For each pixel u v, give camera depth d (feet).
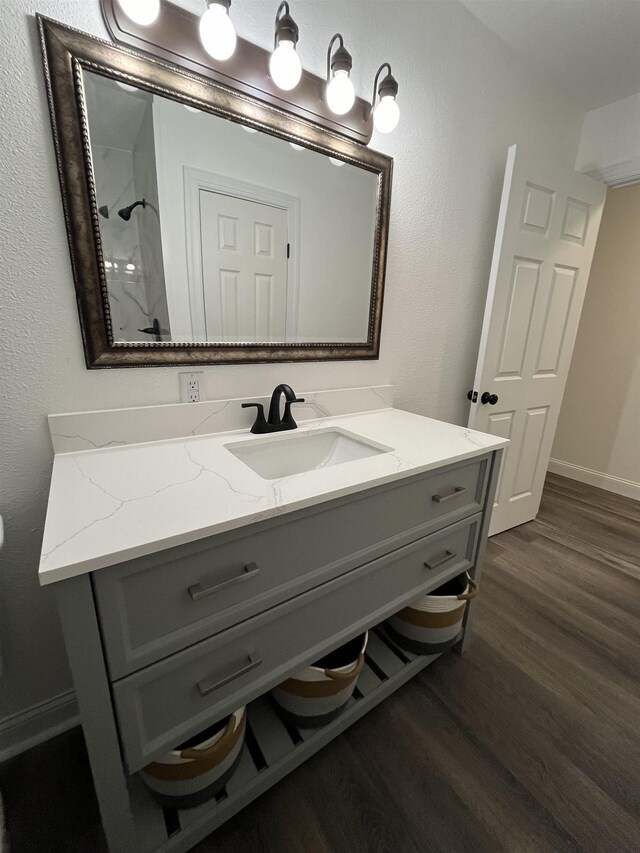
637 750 3.64
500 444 3.92
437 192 5.08
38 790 3.24
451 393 6.32
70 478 2.80
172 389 3.66
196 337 3.71
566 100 6.22
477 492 4.10
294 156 3.84
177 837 2.71
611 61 5.37
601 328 9.70
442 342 5.89
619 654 4.76
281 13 3.14
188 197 3.38
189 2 3.02
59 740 3.66
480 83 5.06
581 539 7.43
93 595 1.97
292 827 3.00
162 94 3.03
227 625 2.48
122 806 2.37
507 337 6.15
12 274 2.80
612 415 9.68
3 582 3.22
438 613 3.98
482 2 4.52
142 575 2.10
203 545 2.25
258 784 3.03
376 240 4.60
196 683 2.46
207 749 2.56
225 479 2.84
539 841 2.95
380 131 4.04
